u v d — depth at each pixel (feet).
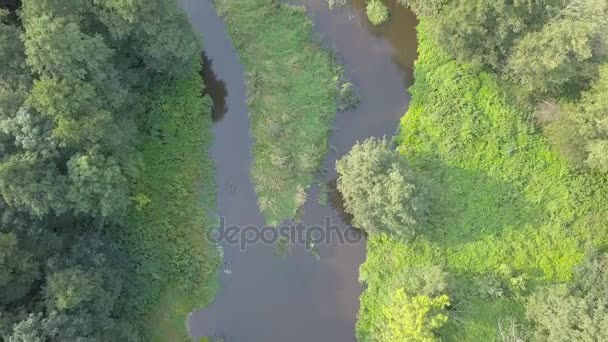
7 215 97.50
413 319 107.45
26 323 91.97
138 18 108.06
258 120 129.18
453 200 123.24
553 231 121.39
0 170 92.07
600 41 115.03
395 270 120.47
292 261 122.93
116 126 106.32
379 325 115.75
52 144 97.96
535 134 126.93
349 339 118.73
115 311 111.04
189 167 125.29
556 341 105.19
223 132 129.80
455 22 119.55
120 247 116.88
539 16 118.32
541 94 125.08
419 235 121.39
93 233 110.22
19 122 96.68
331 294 121.29
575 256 119.85
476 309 116.16
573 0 116.37
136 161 114.42
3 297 95.45
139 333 113.70
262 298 120.78
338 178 123.75
